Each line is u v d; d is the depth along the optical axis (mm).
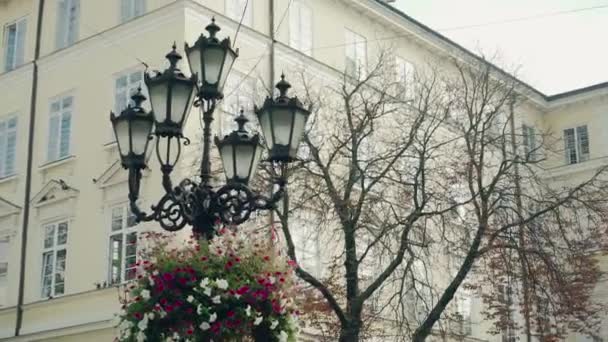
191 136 24391
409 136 23531
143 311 11250
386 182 23500
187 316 11227
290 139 12703
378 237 20625
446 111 25297
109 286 25500
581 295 28141
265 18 27766
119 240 25906
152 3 26469
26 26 30781
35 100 29609
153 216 12312
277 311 11570
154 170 24969
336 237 25047
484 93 25453
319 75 28703
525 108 39219
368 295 20125
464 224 23234
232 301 11305
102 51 27766
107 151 26875
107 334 25250
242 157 12758
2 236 29391
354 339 19953
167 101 12219
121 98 26922
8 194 29547
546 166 40031
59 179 28031
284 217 20562
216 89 13039
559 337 28500
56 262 27594
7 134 30328
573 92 40188
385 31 32094
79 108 28125
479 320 33000
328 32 29922
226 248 11719
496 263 25719
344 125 22938
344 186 22234
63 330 26375
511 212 25312
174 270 11273
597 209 24406
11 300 28484
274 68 27344
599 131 39750
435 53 33344
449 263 27328
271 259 11969
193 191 12453
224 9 26594
